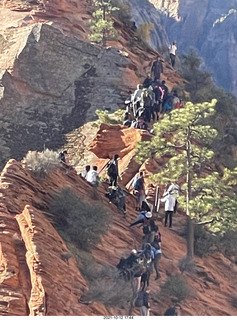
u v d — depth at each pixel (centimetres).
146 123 4212
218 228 3262
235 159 4672
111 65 5125
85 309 2445
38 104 4888
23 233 2597
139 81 5172
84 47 5169
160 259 3200
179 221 3575
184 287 2930
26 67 4978
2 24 5388
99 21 5356
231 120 5009
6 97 4831
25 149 4603
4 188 2861
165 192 3500
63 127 4759
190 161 3450
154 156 3800
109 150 4072
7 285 2420
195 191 3428
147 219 3253
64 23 5481
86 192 3325
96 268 2767
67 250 2658
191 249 3316
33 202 2925
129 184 3738
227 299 3181
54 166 3209
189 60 5862
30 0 5594
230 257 3534
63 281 2480
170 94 4534
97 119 4775
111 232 3114
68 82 5009
